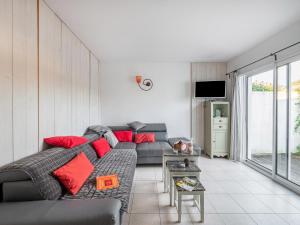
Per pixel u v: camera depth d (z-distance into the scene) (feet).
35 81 7.20
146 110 17.52
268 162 14.08
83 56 12.80
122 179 7.52
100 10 8.45
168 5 8.04
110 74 17.44
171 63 17.58
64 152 7.42
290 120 10.71
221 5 8.05
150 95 17.52
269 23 9.68
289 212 7.82
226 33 10.98
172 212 7.77
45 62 7.91
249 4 7.96
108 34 11.17
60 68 9.31
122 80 17.48
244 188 10.10
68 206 5.00
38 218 4.47
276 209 8.04
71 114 10.74
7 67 5.74
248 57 14.07
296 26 9.58
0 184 5.31
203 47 13.42
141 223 7.04
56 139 7.98
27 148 6.71
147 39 11.93
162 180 11.23
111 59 16.66
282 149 11.28
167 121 17.61
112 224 4.58
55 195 5.80
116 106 17.48
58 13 8.72
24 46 6.54
